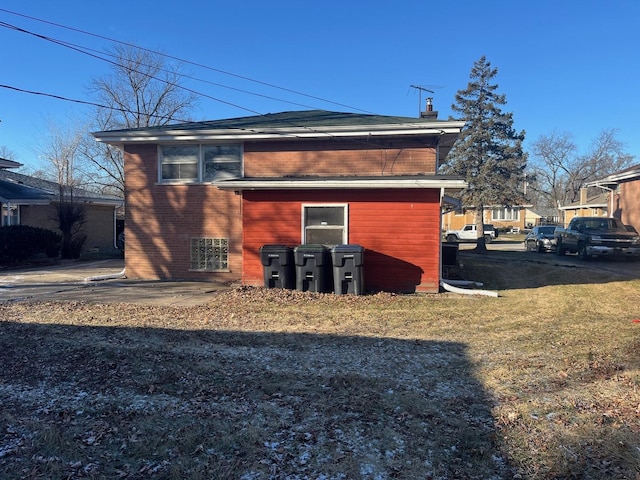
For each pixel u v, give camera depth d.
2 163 19.83
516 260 19.09
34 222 23.39
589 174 53.53
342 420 4.11
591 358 5.80
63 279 13.63
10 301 9.80
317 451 3.58
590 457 3.45
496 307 9.39
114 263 18.94
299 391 4.79
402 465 3.38
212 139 13.23
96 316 8.26
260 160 13.38
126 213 13.95
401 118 14.33
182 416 4.19
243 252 12.12
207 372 5.34
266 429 3.94
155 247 13.84
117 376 5.20
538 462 3.40
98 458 3.48
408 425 4.02
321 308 9.11
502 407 4.37
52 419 4.13
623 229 19.22
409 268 11.46
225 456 3.51
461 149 30.98
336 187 11.34
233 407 4.39
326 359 5.85
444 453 3.55
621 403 4.38
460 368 5.52
